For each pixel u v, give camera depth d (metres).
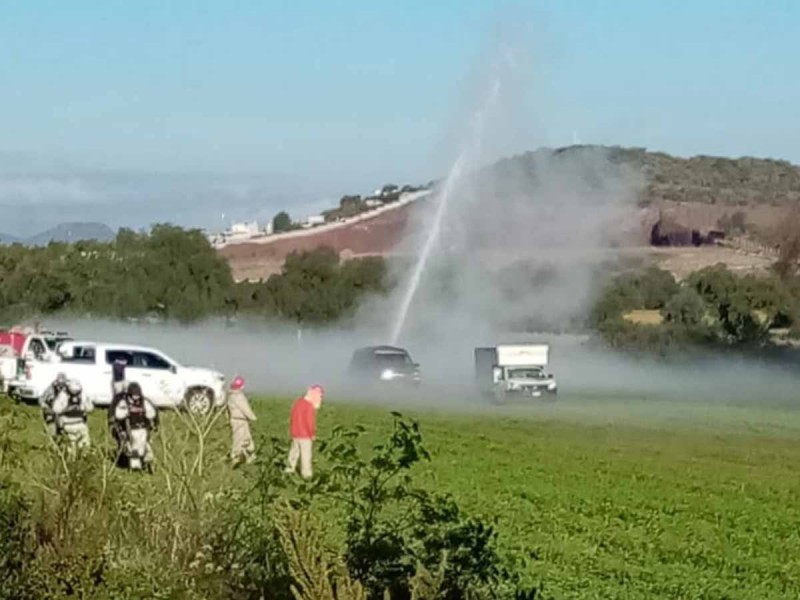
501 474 27.09
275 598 10.11
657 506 23.38
